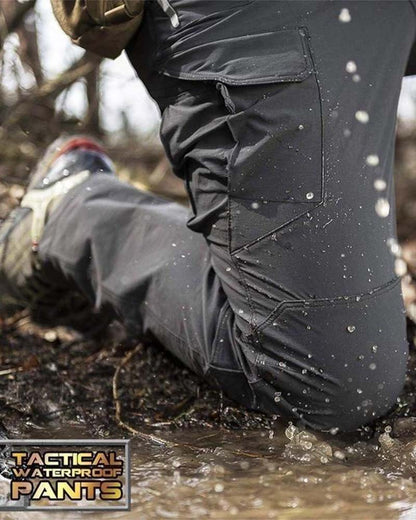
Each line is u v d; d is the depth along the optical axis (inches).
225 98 58.7
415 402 70.6
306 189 58.9
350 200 59.5
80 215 78.7
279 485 55.7
